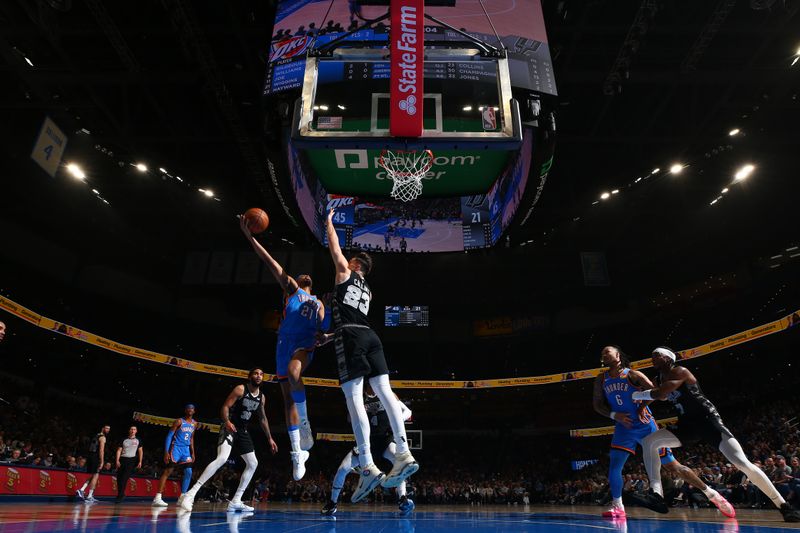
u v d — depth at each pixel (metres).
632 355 34.69
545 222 28.17
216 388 35.06
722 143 21.41
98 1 14.71
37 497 10.23
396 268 34.22
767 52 16.86
